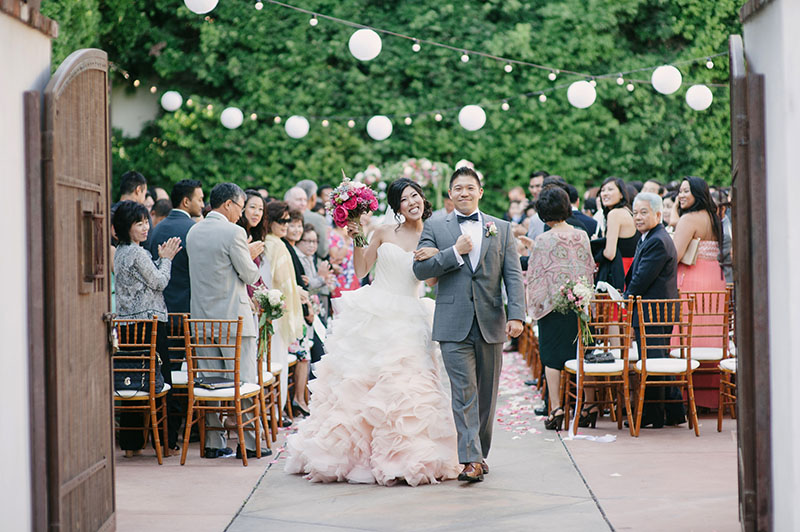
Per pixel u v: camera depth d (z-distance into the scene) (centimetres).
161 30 1559
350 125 1499
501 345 570
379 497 533
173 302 716
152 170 1547
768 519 368
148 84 1562
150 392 620
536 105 1569
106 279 447
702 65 1583
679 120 1588
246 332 658
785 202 341
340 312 611
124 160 1541
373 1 1583
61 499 374
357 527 473
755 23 391
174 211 735
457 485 559
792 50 338
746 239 380
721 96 1584
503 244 572
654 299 739
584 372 700
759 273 368
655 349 732
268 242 758
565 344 731
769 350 367
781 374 351
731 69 400
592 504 509
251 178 1558
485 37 1573
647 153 1581
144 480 582
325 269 864
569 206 740
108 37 1516
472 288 557
